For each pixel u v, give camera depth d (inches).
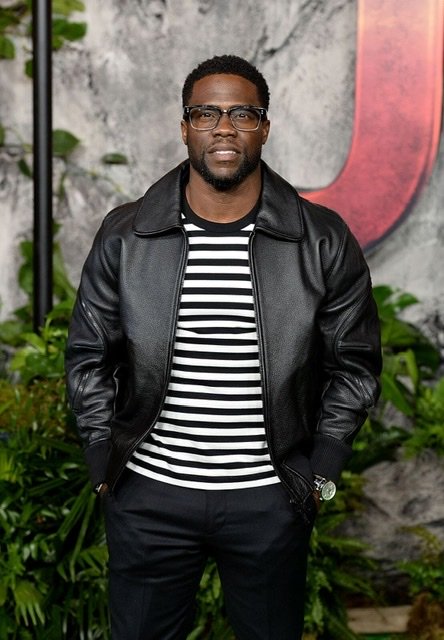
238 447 80.0
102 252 84.1
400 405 133.4
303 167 148.3
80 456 116.3
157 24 145.6
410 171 146.3
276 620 84.0
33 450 116.3
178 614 85.2
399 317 150.9
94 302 85.5
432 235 148.9
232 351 79.4
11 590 110.9
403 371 145.1
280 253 80.9
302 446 84.3
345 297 84.0
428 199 147.9
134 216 83.8
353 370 84.7
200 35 146.0
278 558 81.7
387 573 133.6
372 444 132.1
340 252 82.9
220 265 80.1
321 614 114.9
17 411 124.3
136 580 83.2
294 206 82.8
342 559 127.3
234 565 83.0
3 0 144.9
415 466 134.6
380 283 149.9
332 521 120.6
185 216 82.0
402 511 134.0
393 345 144.9
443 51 144.0
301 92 146.9
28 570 112.3
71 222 148.8
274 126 147.4
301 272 81.0
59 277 148.4
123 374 88.3
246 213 81.4
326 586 116.6
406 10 143.1
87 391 86.7
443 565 130.9
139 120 147.6
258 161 80.4
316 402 86.4
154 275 80.8
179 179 83.4
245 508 80.2
